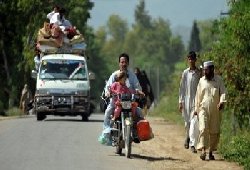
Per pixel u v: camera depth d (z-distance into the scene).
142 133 36.22
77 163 33.44
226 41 44.12
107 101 37.91
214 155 39.50
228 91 43.69
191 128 38.50
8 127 52.47
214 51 45.88
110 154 37.25
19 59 119.62
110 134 37.25
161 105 99.44
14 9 119.75
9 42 120.62
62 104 61.72
